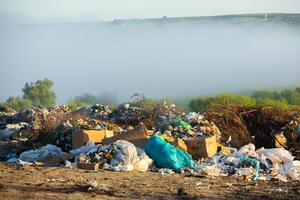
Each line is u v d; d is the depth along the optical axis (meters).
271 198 12.64
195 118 22.56
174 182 14.66
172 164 16.66
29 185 13.30
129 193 12.76
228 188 13.92
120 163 16.61
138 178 15.16
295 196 12.94
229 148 19.11
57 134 21.64
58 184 13.59
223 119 22.56
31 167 16.86
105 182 14.27
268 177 15.88
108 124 23.11
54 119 25.27
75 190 12.69
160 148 17.00
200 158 17.83
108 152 17.06
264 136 22.03
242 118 23.05
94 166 16.48
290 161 17.08
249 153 17.41
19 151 21.19
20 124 27.73
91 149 18.02
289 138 21.55
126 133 18.39
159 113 23.91
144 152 17.23
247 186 14.30
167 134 20.08
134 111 24.69
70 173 15.64
